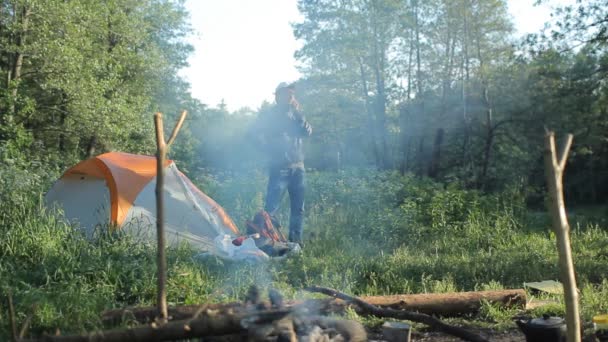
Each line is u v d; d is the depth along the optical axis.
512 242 10.62
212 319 3.69
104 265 6.41
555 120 29.30
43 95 21.80
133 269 6.32
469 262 7.91
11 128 18.34
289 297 5.91
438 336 5.09
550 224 12.38
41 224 7.75
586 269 7.42
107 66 23.19
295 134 9.49
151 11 31.42
